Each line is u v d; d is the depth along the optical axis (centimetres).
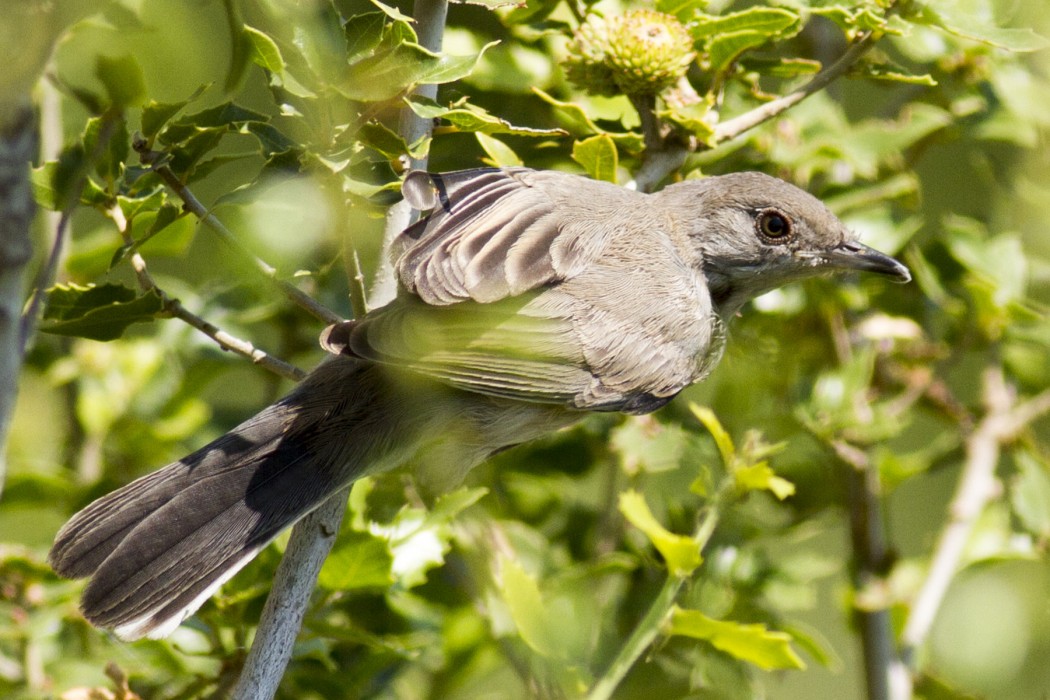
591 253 934
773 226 1012
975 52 1123
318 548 820
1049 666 1187
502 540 1010
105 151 765
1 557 924
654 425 1043
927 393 1176
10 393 463
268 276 793
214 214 985
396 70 720
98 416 1121
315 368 899
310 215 777
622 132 1038
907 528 1538
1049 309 1170
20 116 457
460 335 875
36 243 1078
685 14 970
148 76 583
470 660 1040
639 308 937
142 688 973
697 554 862
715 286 1045
